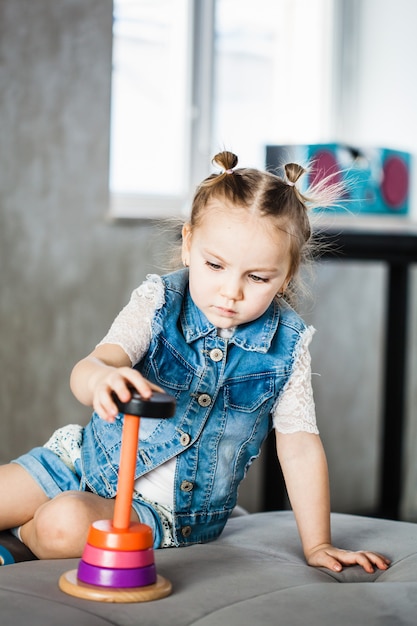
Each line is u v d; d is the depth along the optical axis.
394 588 1.11
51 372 2.65
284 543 1.38
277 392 1.42
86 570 1.06
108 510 1.26
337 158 2.94
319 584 1.12
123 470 1.07
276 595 1.06
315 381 3.22
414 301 3.43
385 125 3.40
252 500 3.03
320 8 3.43
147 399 1.04
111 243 2.71
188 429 1.35
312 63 3.42
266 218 1.28
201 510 1.37
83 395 1.15
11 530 1.40
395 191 3.19
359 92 3.47
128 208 2.96
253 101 3.29
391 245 2.76
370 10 3.44
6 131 2.54
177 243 1.92
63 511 1.23
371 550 1.35
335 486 3.31
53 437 1.44
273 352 1.41
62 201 2.63
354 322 3.31
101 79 2.65
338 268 3.25
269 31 3.31
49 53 2.59
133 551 1.06
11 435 2.60
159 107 3.03
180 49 3.05
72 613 0.97
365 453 3.38
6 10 2.53
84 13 2.62
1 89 2.54
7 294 2.57
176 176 3.08
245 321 1.32
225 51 3.23
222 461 1.38
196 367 1.36
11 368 2.59
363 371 3.35
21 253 2.58
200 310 1.39
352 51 3.46
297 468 1.39
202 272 1.30
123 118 2.97
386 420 3.00
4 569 1.13
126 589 1.04
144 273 2.75
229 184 1.30
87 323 2.69
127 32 2.95
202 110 3.09
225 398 1.38
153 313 1.36
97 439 1.38
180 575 1.13
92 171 2.66
